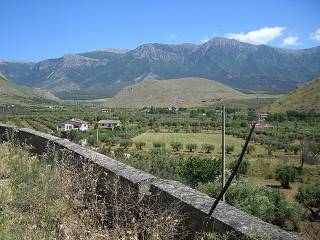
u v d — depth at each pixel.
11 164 6.71
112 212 4.27
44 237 3.70
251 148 68.69
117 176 4.95
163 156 40.72
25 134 10.61
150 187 4.60
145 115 154.12
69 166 6.35
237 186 17.61
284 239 2.96
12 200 4.83
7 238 3.66
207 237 3.25
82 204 4.62
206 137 91.56
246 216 3.45
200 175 33.00
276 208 18.64
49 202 4.57
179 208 3.88
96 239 3.53
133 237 3.60
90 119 127.75
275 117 104.38
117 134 87.88
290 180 42.59
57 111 162.62
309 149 56.03
